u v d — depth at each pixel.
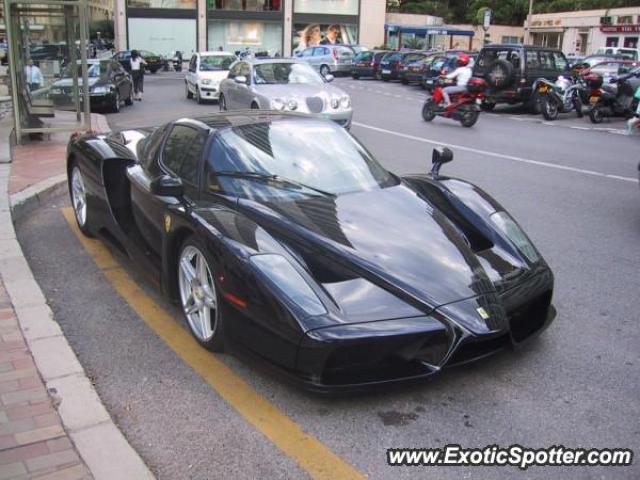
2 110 13.95
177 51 45.00
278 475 2.81
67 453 2.82
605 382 3.62
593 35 50.72
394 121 16.41
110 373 3.63
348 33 50.44
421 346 3.16
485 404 3.38
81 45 10.94
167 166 4.63
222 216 3.67
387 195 4.20
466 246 3.82
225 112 5.08
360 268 3.38
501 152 11.87
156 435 3.08
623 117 18.69
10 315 4.14
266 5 48.16
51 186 7.55
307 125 4.77
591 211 7.60
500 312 3.38
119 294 4.73
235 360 3.79
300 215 3.76
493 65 19.22
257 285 3.21
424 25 55.84
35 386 3.34
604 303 4.80
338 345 3.00
